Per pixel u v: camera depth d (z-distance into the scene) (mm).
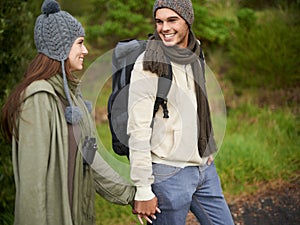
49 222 2365
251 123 6512
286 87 7527
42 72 2400
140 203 2520
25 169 2311
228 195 4848
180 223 2639
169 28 2477
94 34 7234
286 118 6438
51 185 2352
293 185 4984
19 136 2342
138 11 7410
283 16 8125
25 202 2314
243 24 7883
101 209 4496
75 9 7309
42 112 2328
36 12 4277
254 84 7621
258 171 5195
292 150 5664
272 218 4398
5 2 3887
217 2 7934
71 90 2498
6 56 3885
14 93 2389
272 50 7586
